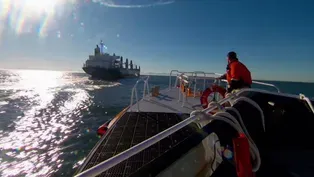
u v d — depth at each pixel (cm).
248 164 196
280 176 261
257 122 297
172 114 665
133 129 527
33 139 1612
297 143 314
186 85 870
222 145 219
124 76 11988
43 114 2512
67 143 1542
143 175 195
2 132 1756
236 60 511
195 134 228
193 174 224
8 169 1141
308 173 263
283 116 334
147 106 773
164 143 421
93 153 399
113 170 337
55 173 1112
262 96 344
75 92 5059
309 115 331
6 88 5331
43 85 6819
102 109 2967
